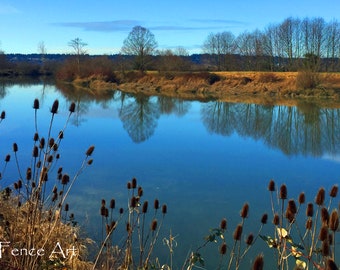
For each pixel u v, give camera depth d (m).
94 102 39.84
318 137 22.25
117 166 14.93
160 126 25.73
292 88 45.22
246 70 76.00
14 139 18.69
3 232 4.94
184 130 24.27
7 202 5.89
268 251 7.86
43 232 4.95
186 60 70.94
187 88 52.09
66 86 61.56
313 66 52.84
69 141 19.41
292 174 14.62
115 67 72.81
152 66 72.81
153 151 17.91
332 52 63.00
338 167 15.62
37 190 4.25
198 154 17.53
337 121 27.94
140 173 14.14
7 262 4.10
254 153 17.97
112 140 20.23
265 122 28.02
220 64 79.06
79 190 11.68
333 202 10.35
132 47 72.50
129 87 59.22
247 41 75.75
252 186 12.94
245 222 9.66
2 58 90.88
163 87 55.03
